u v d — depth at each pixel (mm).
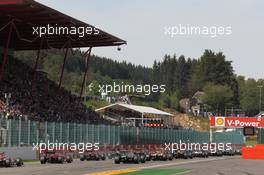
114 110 142750
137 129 107188
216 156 104500
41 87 108438
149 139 112000
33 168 50625
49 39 107938
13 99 87938
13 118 74312
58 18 88312
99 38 106688
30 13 84188
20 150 68375
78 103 119312
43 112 94062
